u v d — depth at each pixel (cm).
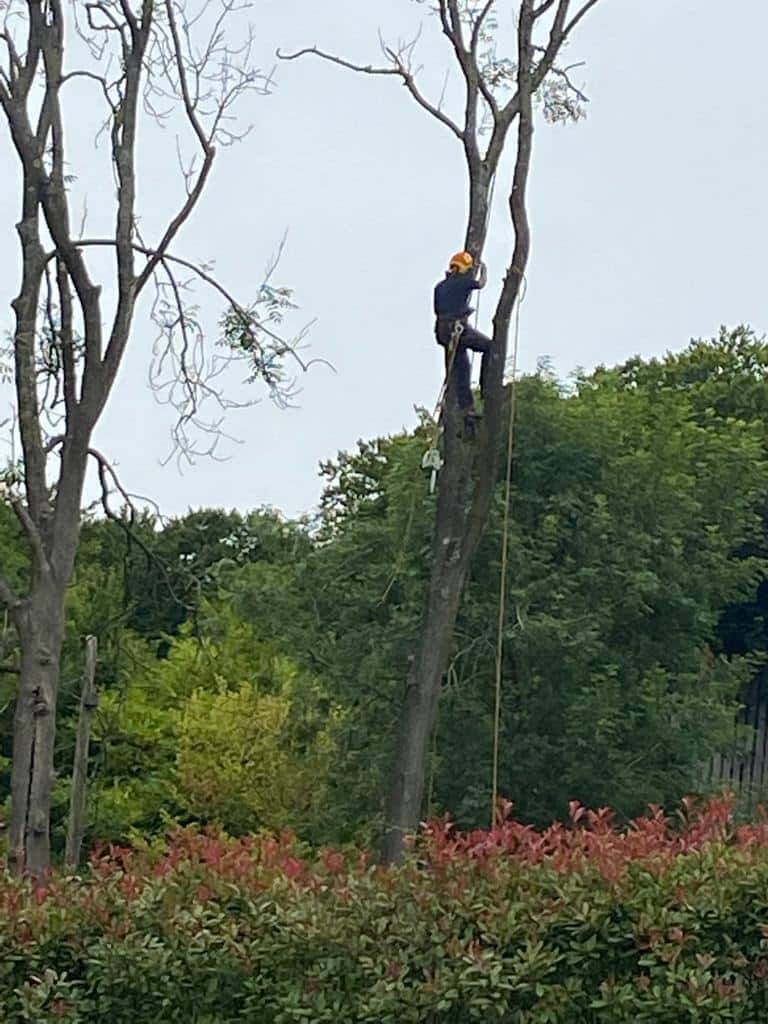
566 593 1789
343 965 689
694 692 1883
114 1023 713
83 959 728
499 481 1809
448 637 1245
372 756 1830
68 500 1447
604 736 1769
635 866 668
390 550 1919
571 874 679
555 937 661
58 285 1466
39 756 1423
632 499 1873
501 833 728
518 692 1783
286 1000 682
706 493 1966
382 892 709
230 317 1465
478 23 1277
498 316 1184
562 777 1766
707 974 625
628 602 1820
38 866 1398
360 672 1856
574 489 1855
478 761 1755
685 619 1892
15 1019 713
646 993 632
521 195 1188
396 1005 659
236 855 773
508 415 1327
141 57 1441
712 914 641
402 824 1227
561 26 1260
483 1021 656
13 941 731
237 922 717
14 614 1436
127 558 1662
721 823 728
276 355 1476
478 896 685
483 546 1781
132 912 733
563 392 1922
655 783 1819
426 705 1241
